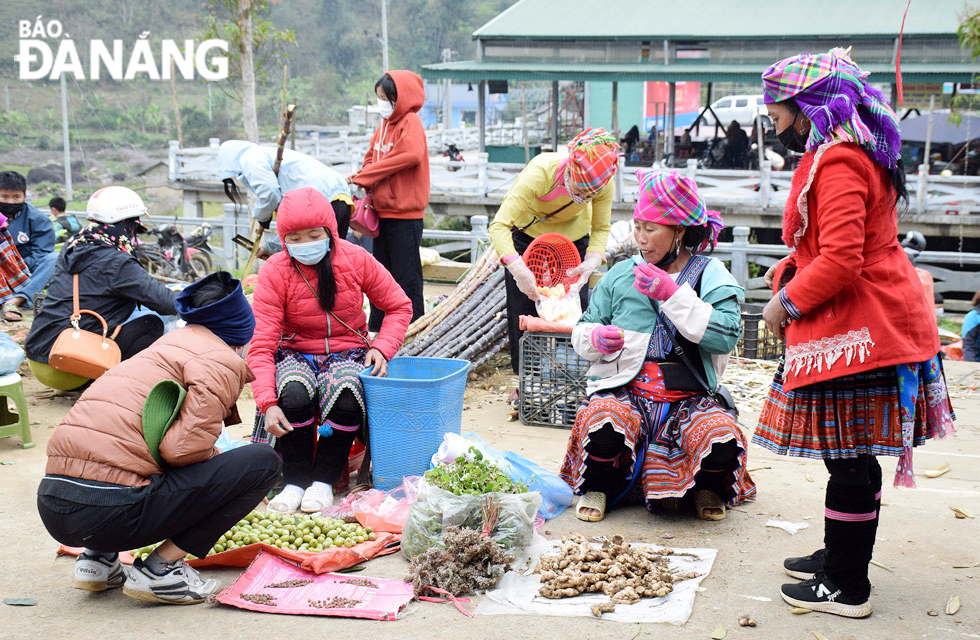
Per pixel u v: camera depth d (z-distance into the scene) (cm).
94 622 322
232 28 1254
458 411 464
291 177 645
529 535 378
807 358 318
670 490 413
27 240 793
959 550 384
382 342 462
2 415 570
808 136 322
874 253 313
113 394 318
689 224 404
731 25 1917
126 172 4353
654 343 423
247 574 355
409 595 340
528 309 624
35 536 406
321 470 442
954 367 766
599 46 1995
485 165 1794
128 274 591
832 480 323
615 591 339
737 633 311
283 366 441
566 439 560
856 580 322
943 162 1733
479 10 7481
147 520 315
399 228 696
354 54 6806
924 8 1844
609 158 541
